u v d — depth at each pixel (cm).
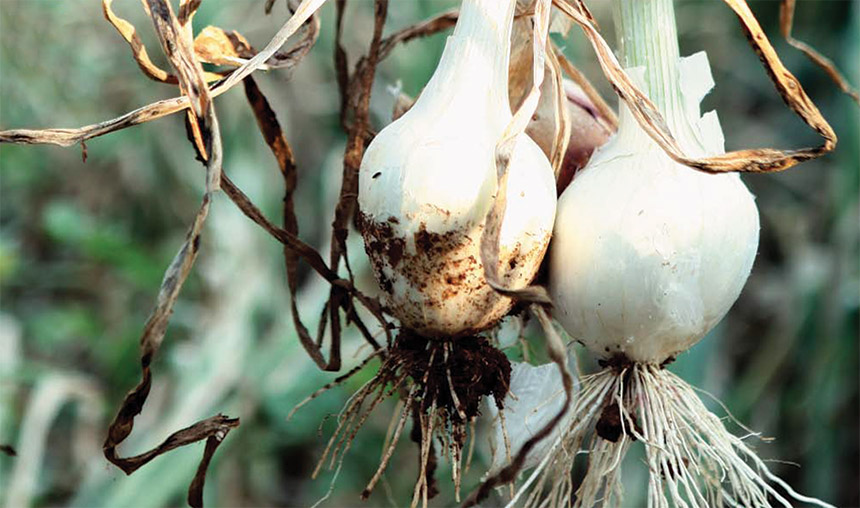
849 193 166
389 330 89
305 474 173
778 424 170
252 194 176
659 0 87
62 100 194
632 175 85
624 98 85
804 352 169
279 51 91
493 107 84
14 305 189
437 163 83
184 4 84
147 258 178
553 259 86
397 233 84
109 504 134
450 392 86
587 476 89
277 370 154
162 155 198
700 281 85
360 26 191
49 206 190
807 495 163
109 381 169
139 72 197
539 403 90
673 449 86
